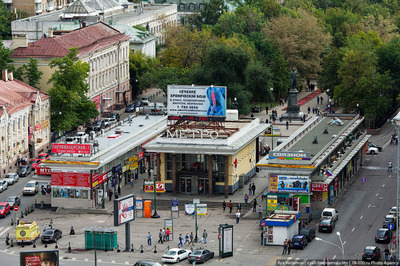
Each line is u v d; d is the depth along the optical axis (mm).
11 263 197000
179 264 196125
